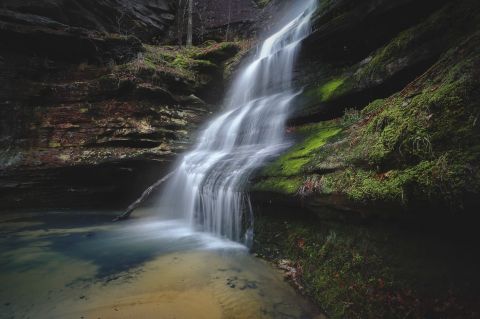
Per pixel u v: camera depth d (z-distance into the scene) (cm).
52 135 1048
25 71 1070
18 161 980
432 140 327
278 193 545
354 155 441
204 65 1384
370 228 396
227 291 446
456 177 286
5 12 1082
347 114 684
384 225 376
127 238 721
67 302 415
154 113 1141
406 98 450
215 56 1457
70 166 997
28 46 1073
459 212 290
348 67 868
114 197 1108
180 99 1241
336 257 428
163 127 1145
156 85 1181
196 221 842
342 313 373
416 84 464
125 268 529
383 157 379
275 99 1026
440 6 627
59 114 1070
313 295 422
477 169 278
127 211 936
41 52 1100
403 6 681
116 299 423
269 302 420
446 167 298
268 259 547
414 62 593
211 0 1977
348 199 406
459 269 306
